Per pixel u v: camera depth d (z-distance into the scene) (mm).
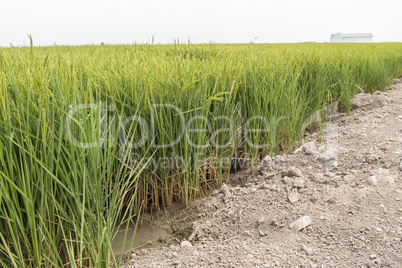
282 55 4289
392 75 7102
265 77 3033
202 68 2826
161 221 2418
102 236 1503
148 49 6656
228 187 2746
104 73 2361
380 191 2266
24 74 1829
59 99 1536
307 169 2732
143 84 2285
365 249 1754
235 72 2939
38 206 1545
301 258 1739
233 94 2822
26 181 1411
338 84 4477
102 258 1623
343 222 1998
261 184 2615
